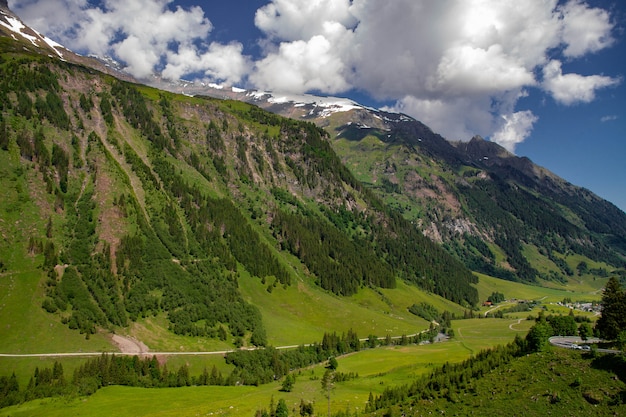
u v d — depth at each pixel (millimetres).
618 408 81812
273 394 145500
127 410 133375
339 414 109938
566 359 100375
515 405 91312
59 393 145000
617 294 118625
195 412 127250
